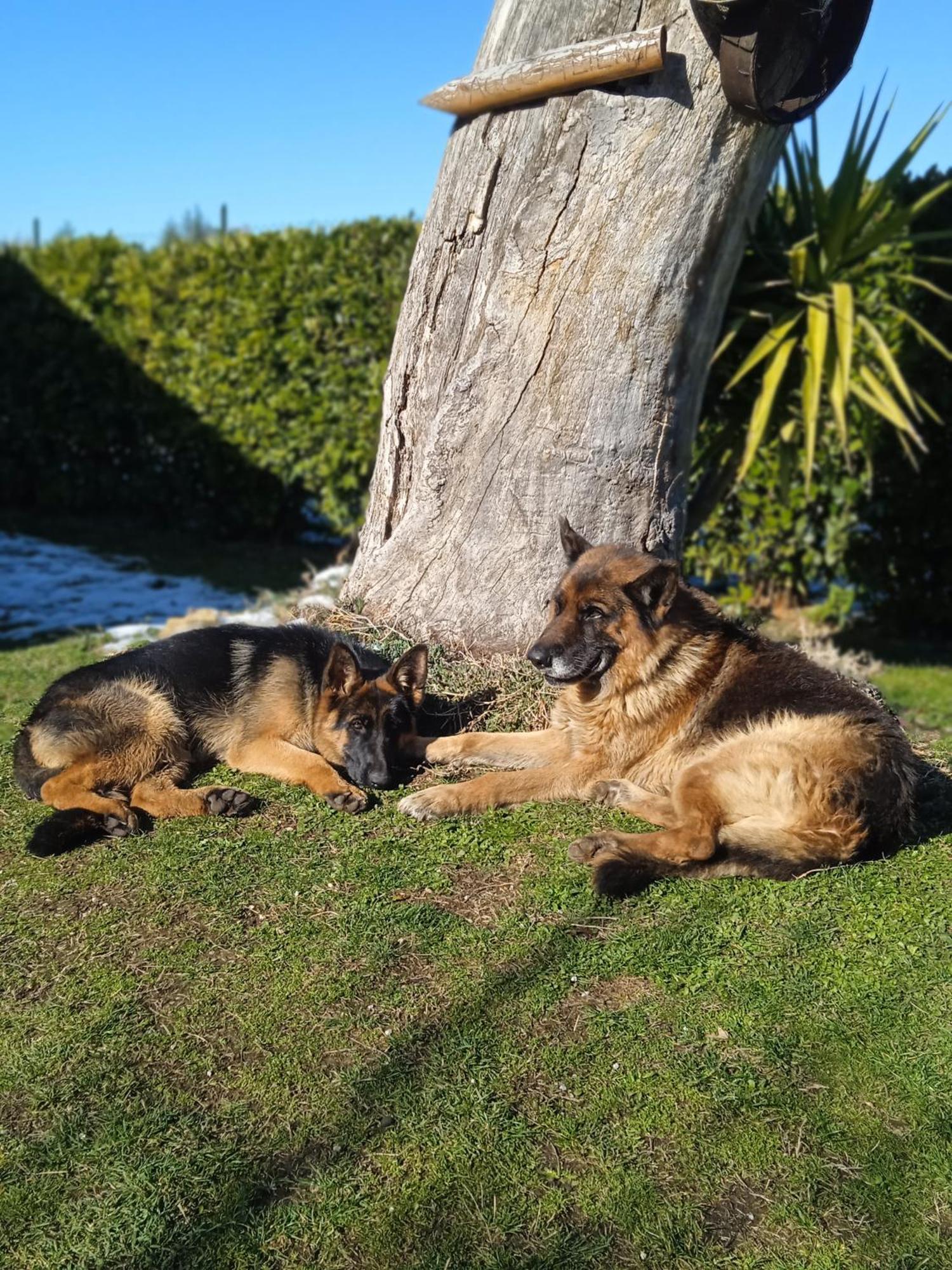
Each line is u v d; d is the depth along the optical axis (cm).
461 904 148
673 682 178
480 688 206
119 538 523
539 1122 109
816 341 262
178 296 502
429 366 217
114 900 147
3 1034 121
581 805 179
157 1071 115
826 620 409
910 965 136
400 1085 113
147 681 180
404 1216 98
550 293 199
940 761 209
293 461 491
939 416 357
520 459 206
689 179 191
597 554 182
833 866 159
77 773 170
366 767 182
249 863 156
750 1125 109
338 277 462
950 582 380
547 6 192
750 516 402
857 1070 117
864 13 182
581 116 191
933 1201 101
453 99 201
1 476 570
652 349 201
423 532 218
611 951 137
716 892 153
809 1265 94
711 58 183
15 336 543
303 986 129
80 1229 96
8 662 282
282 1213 98
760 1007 127
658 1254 95
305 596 329
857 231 281
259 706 188
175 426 517
